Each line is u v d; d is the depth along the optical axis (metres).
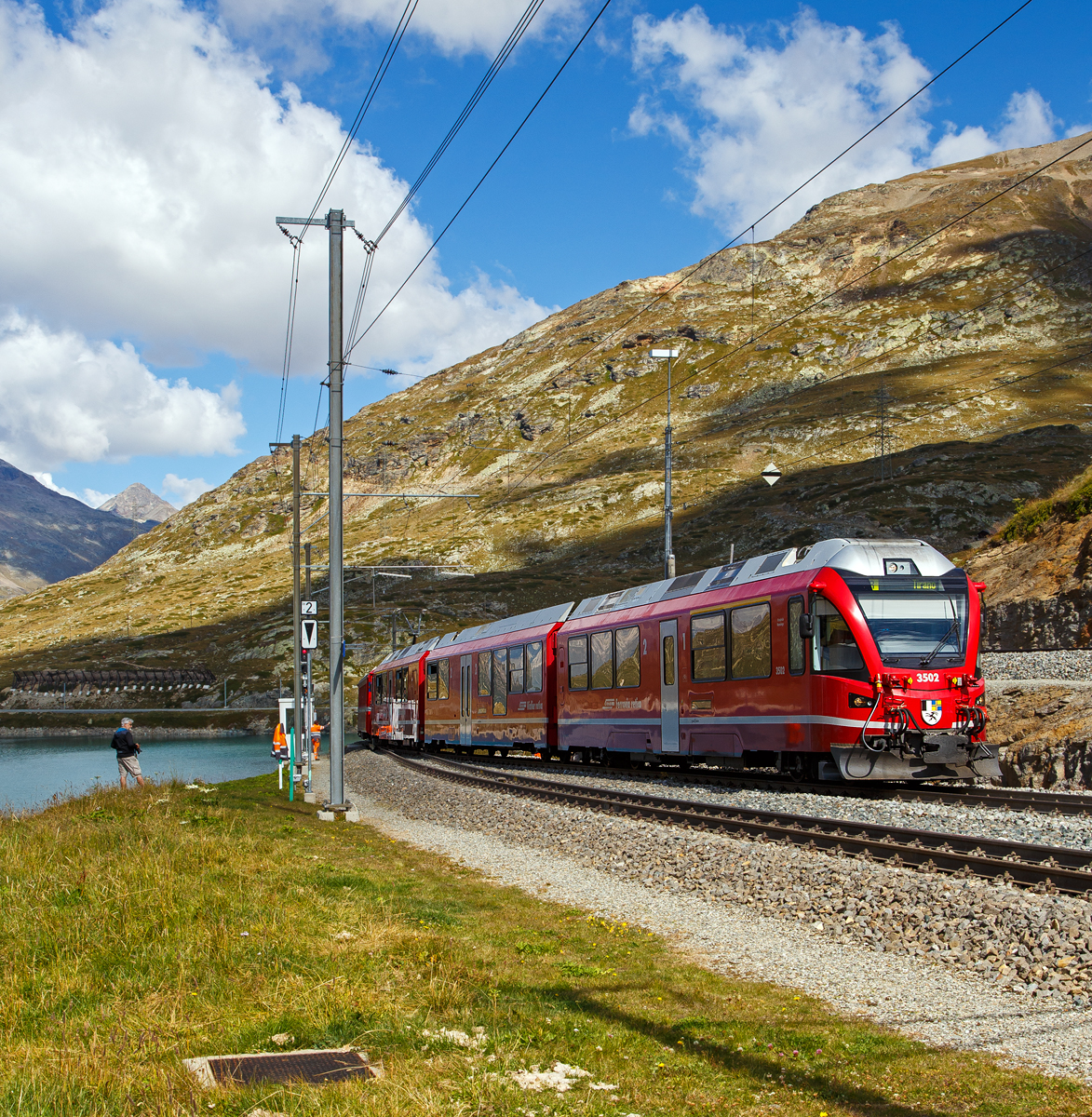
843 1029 7.23
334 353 22.16
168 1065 5.95
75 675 138.38
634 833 15.39
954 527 122.38
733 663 20.55
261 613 185.12
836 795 18.06
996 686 26.42
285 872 12.70
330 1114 5.25
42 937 8.84
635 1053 6.78
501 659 33.06
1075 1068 6.30
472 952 9.44
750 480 184.25
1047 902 9.09
